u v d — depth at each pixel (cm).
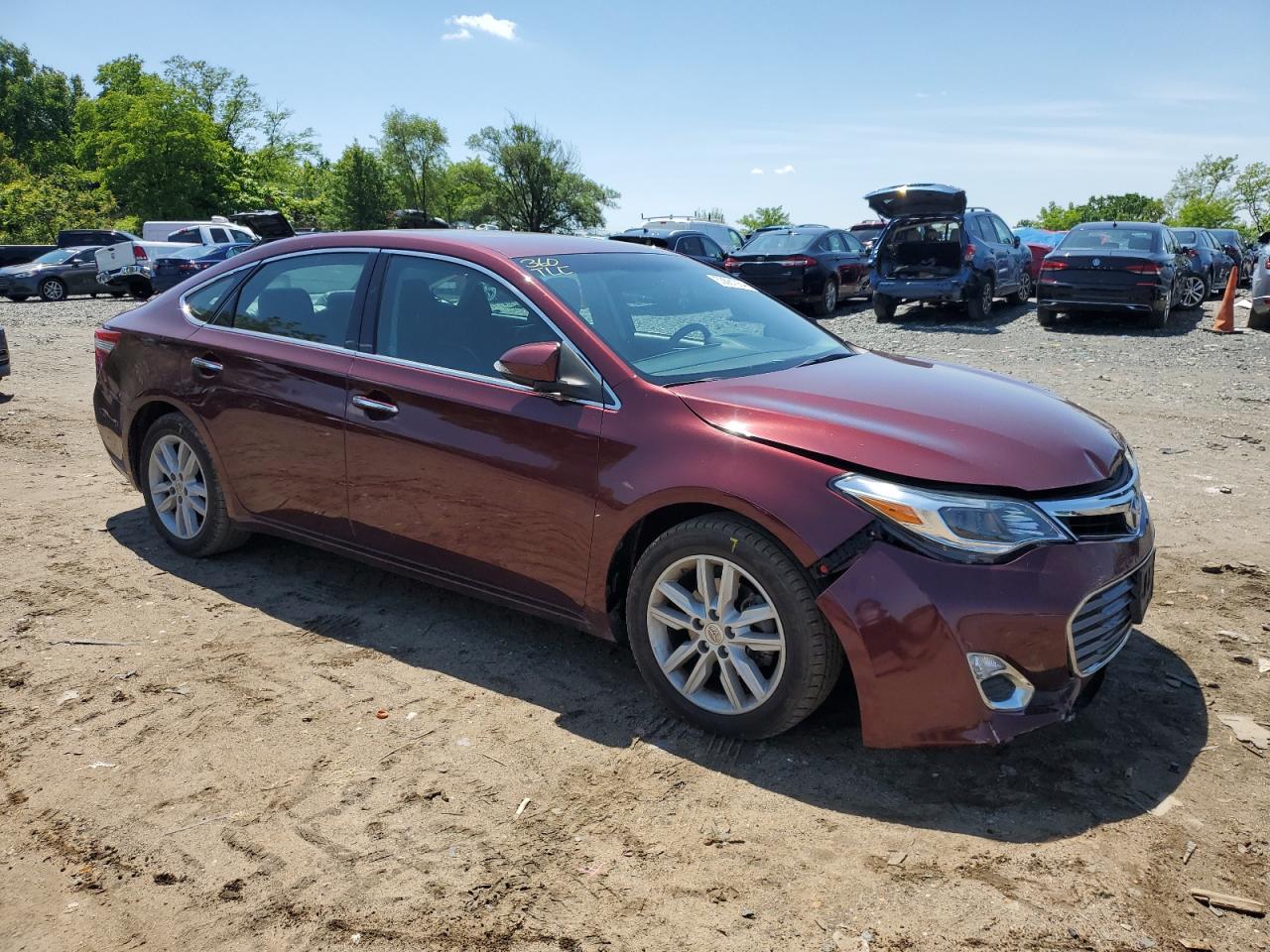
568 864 259
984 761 304
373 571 470
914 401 327
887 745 283
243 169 6325
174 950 230
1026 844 264
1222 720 328
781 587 291
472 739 320
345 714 336
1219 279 2091
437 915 240
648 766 304
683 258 456
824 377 352
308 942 232
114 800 288
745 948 228
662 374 341
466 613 422
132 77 7112
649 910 241
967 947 227
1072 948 226
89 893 249
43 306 2236
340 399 397
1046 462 295
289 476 421
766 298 453
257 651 384
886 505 278
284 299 435
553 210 6072
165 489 484
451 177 8056
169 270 2238
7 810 283
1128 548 298
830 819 276
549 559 346
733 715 311
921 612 273
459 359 373
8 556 485
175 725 329
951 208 1501
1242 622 405
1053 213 9181
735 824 274
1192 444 716
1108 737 318
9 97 8838
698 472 304
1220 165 7756
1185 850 261
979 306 1573
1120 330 1435
